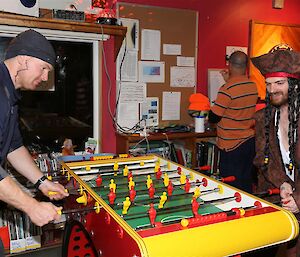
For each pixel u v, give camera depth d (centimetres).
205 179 187
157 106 336
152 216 134
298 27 400
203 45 355
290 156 171
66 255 178
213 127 339
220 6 358
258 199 155
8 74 161
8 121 163
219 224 128
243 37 375
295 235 137
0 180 143
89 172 209
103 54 306
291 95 167
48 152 283
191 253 117
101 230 145
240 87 281
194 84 354
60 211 149
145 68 326
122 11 308
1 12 241
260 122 186
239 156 294
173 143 340
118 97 317
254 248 130
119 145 315
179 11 336
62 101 301
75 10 280
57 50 295
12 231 257
